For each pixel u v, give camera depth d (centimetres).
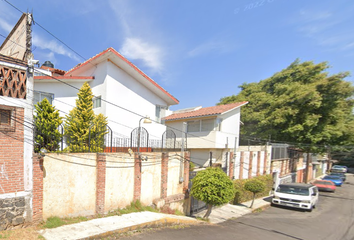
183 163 1155
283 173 2383
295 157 2694
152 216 831
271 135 2311
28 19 639
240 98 2920
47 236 572
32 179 611
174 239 691
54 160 663
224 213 1259
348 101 2123
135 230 712
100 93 1324
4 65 580
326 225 1106
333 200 1838
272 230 976
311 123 1961
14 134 584
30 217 605
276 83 2558
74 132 1012
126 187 862
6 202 565
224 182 1024
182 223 910
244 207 1430
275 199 1504
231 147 1889
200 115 1784
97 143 980
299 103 2042
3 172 563
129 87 1401
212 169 1072
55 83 1252
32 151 616
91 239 600
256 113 2433
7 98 579
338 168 4259
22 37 682
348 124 2198
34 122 640
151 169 970
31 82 628
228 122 1872
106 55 1245
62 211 682
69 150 850
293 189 1512
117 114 1324
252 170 1827
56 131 838
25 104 610
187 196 1157
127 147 1281
